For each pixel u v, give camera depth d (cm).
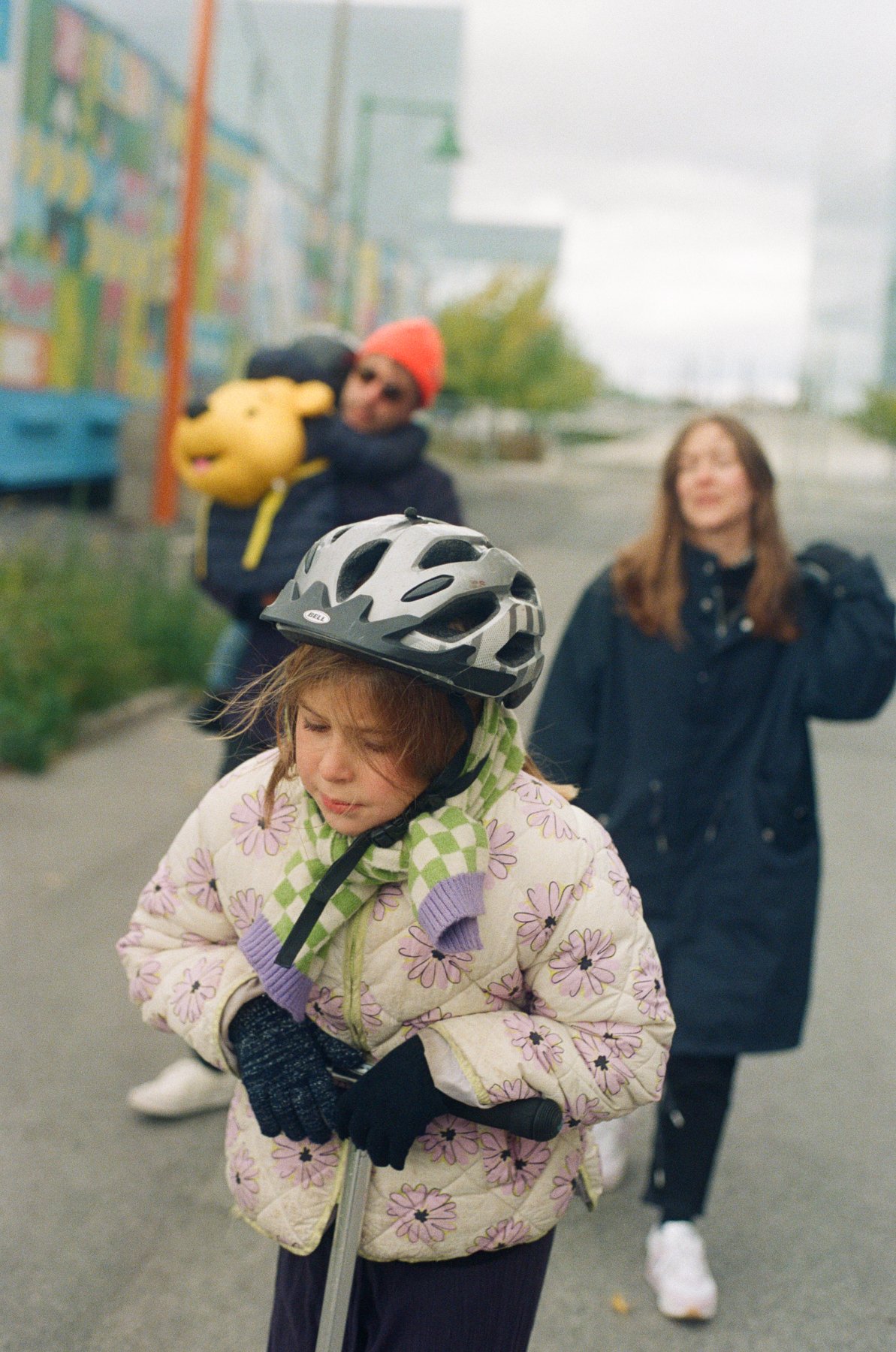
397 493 393
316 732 161
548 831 170
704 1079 297
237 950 182
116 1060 404
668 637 305
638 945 172
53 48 1583
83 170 1689
